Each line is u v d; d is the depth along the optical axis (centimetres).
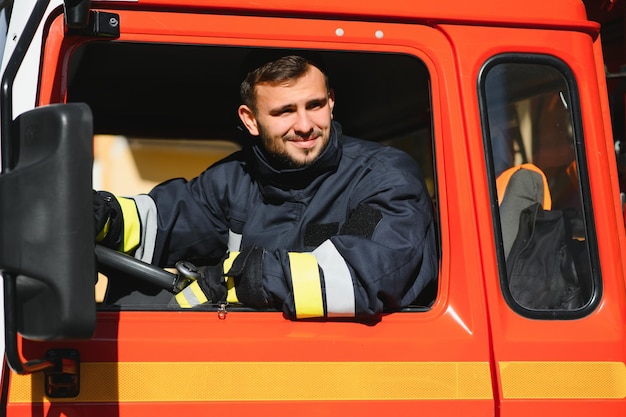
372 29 329
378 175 343
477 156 331
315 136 333
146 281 334
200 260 402
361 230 328
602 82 358
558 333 329
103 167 543
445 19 334
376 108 512
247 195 371
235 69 428
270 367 304
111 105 509
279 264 314
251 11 318
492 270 325
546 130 344
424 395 312
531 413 318
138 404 293
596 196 344
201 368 300
